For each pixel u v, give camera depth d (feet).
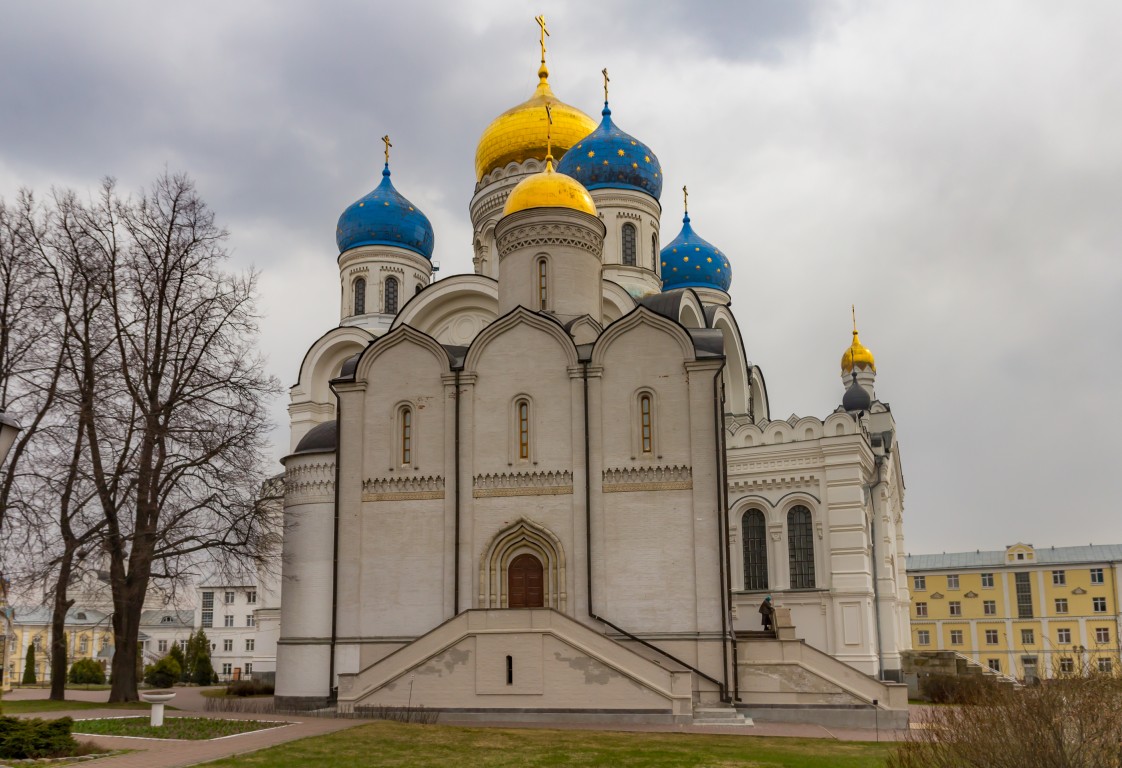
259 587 188.55
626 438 120.16
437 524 123.24
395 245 209.46
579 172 189.98
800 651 110.22
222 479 123.44
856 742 85.92
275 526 138.41
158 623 288.51
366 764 67.72
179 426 122.52
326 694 122.21
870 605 150.30
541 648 103.40
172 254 126.72
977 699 62.80
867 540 155.63
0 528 113.91
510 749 75.87
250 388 129.08
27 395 117.39
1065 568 292.20
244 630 279.69
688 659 112.68
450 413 125.39
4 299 117.60
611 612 116.16
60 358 117.70
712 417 118.32
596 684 101.60
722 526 115.65
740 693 111.04
